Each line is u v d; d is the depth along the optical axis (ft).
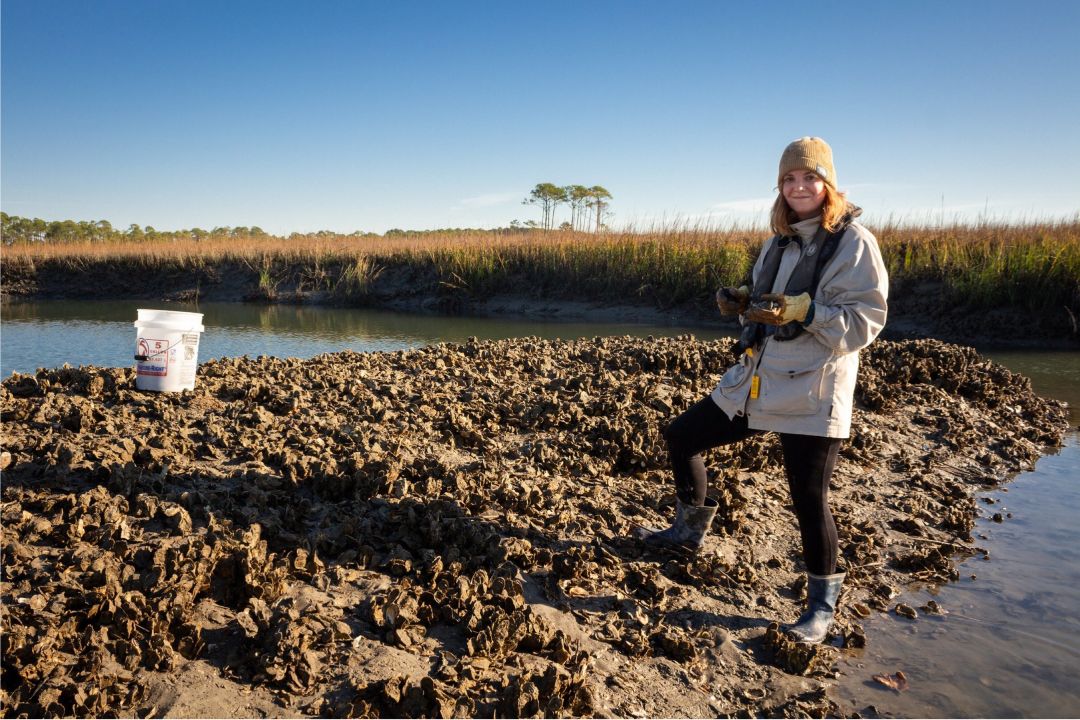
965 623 11.10
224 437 14.24
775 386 9.47
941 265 52.65
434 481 12.91
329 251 83.35
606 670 9.04
